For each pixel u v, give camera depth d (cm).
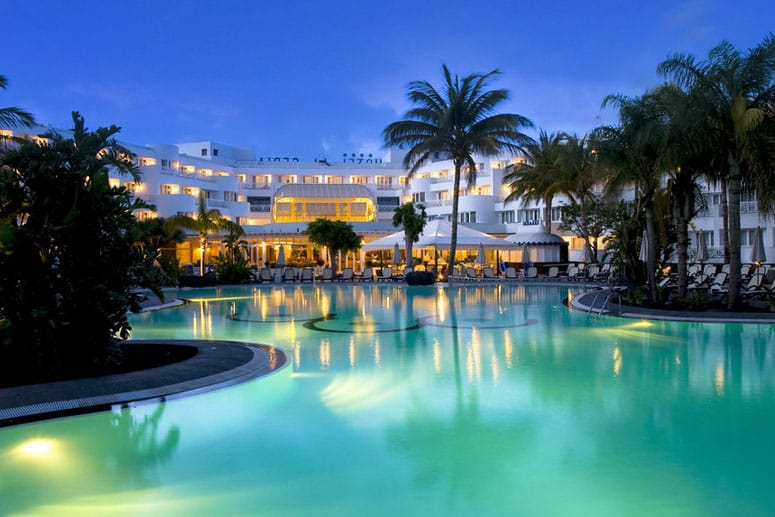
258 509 456
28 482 514
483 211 6500
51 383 807
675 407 722
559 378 889
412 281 3250
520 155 6544
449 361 1032
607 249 3041
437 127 3338
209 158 8038
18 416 675
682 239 1933
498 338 1305
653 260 1959
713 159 1786
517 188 4838
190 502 470
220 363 947
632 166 1895
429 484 499
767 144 1579
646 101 1844
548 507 454
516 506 456
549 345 1201
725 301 1852
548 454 565
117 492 492
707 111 1650
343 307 2127
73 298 886
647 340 1257
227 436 629
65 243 885
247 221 7362
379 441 609
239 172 8025
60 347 891
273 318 1784
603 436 616
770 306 1677
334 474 523
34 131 4484
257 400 769
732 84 1625
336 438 619
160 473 531
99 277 904
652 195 1947
